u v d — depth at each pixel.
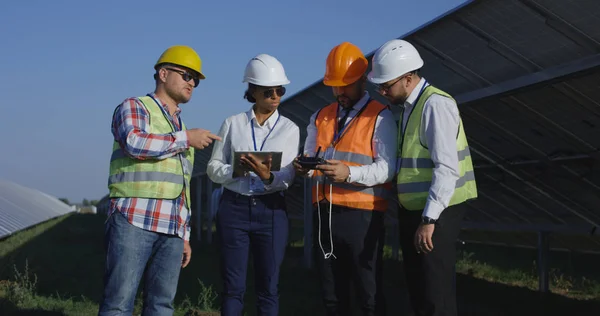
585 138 6.44
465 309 8.16
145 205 4.57
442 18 6.12
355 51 5.18
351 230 4.89
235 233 5.20
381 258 5.04
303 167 4.76
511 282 11.34
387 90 4.79
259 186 5.16
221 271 5.28
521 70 6.12
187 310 7.90
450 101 4.53
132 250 4.51
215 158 5.40
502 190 9.06
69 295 9.18
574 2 5.02
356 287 4.98
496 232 13.35
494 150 8.12
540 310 8.16
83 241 20.97
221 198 5.33
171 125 4.84
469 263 13.37
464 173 4.63
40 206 33.06
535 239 12.18
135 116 4.60
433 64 7.08
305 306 8.34
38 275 11.31
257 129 5.37
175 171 4.71
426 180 4.61
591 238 10.05
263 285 5.21
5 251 16.05
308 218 12.61
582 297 9.84
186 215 4.86
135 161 4.59
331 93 9.37
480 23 5.98
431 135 4.48
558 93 5.95
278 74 5.23
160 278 4.73
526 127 7.00
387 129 4.96
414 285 4.71
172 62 4.81
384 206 5.04
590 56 5.18
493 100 6.70
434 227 4.43
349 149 4.99
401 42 4.81
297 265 13.28
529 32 5.64
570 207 8.16
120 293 4.47
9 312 7.52
